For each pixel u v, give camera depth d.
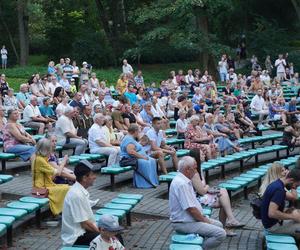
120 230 7.17
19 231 10.59
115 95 28.38
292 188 10.03
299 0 44.97
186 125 19.84
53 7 48.84
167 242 10.32
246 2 47.97
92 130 15.70
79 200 8.27
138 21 41.53
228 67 40.88
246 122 23.66
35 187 10.98
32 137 15.79
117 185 14.71
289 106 26.97
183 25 41.69
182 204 9.22
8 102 20.69
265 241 9.72
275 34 46.06
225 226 11.05
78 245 8.27
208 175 16.34
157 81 39.50
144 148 15.46
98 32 46.31
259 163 19.62
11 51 48.00
